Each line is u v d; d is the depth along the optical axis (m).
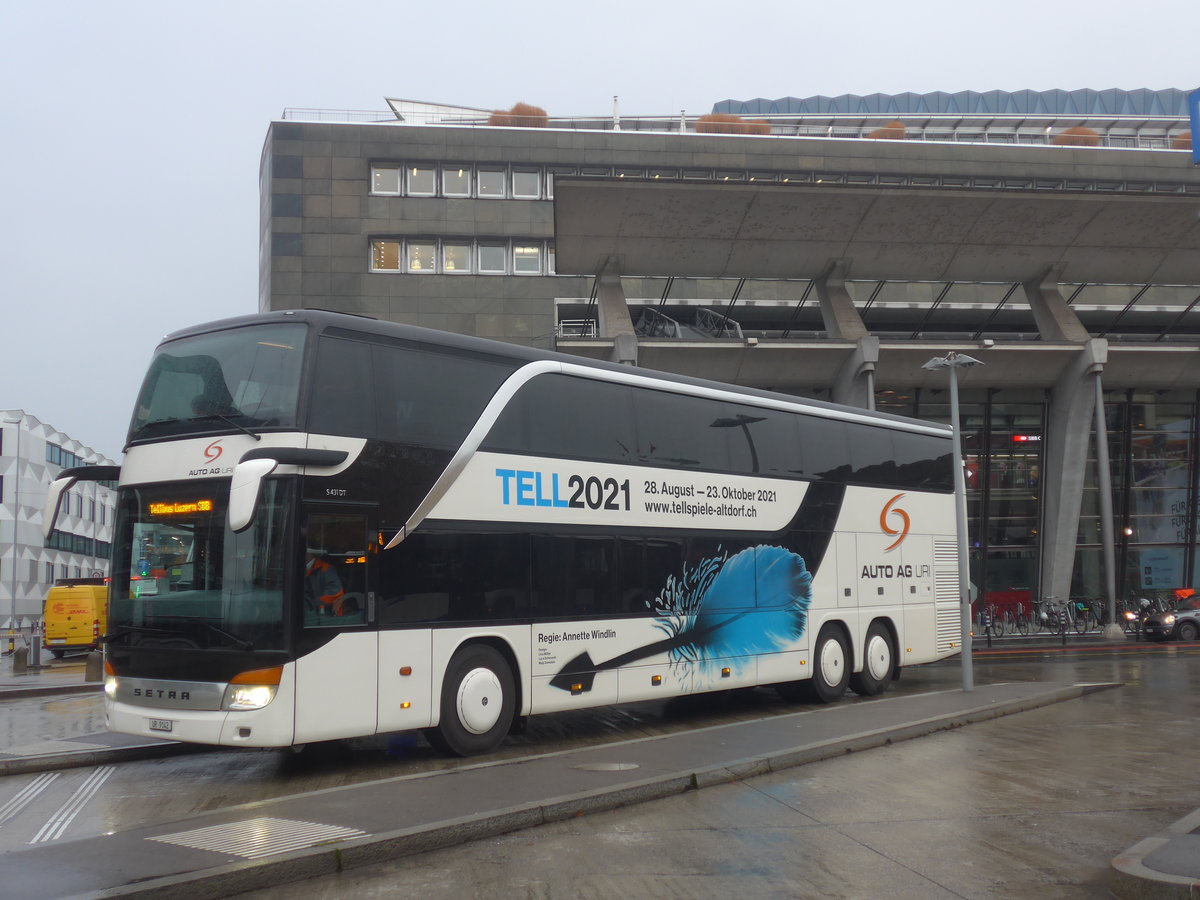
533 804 8.16
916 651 18.53
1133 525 44.69
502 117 52.69
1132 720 14.79
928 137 72.00
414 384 11.20
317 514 10.15
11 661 32.09
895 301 44.09
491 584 11.62
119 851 6.84
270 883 6.50
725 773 9.89
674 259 35.97
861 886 6.47
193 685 9.96
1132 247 37.19
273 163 47.03
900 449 18.86
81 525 76.56
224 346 10.77
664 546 13.85
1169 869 6.04
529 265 47.66
